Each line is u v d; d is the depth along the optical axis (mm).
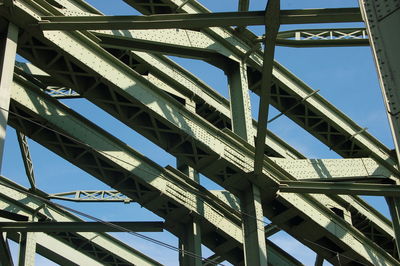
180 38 23266
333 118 27375
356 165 26656
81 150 23359
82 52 20219
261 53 25734
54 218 29438
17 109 21922
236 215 27344
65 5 21703
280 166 23562
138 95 21297
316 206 25797
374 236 30766
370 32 9820
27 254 27250
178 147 22844
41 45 19750
